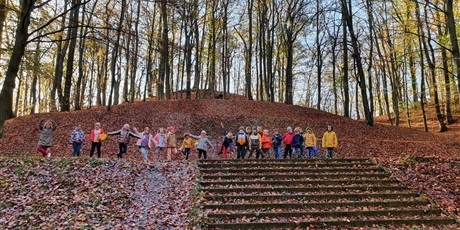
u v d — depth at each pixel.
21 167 10.05
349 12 27.09
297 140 15.20
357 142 20.00
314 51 36.28
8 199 8.36
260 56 33.44
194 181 10.59
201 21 32.91
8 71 11.38
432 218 8.55
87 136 19.12
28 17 11.59
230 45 42.88
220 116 24.53
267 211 8.92
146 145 13.84
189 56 31.73
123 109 25.36
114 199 8.88
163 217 8.20
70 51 24.64
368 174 11.58
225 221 8.34
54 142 17.77
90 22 22.66
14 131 19.20
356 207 9.34
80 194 8.89
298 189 10.33
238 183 10.75
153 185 10.17
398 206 9.41
